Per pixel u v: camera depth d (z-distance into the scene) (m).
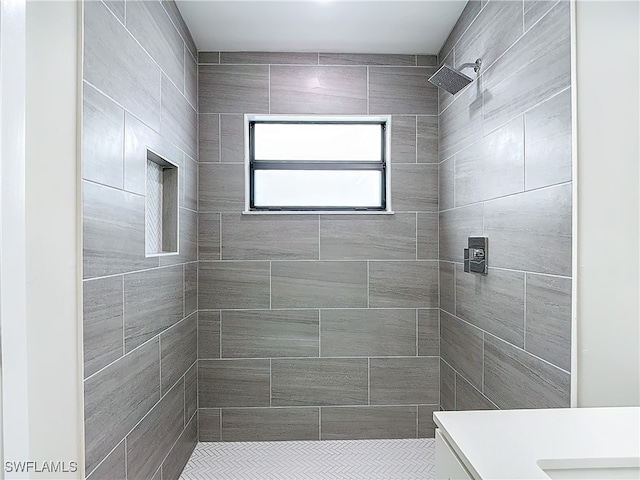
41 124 1.20
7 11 0.92
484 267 2.30
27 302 1.13
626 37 1.54
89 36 1.43
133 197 1.83
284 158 3.26
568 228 1.59
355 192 3.28
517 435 1.05
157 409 2.16
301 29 2.84
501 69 2.13
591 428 1.09
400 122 3.18
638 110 1.55
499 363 2.18
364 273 3.15
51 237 1.24
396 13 2.67
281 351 3.12
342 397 3.14
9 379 0.94
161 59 2.23
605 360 1.56
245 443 3.07
